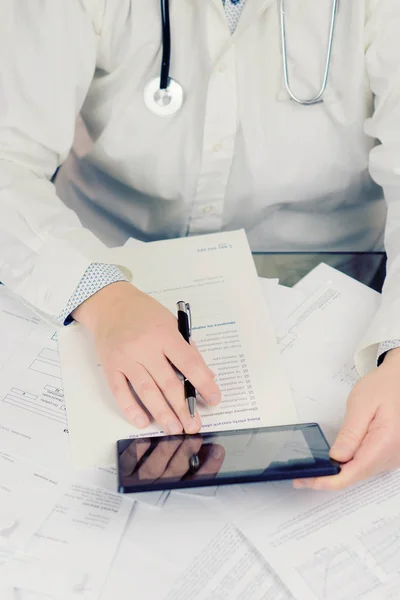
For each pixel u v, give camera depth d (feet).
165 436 2.05
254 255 2.97
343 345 2.51
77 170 3.61
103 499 1.94
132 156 3.15
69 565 1.76
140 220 3.51
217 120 2.97
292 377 2.37
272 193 3.30
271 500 1.94
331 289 2.76
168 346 2.27
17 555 1.78
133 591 1.71
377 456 1.95
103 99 3.04
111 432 2.13
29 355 2.46
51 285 2.53
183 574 1.75
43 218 2.67
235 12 2.90
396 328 2.32
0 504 1.92
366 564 1.77
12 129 2.80
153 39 2.85
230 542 1.83
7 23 2.66
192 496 1.95
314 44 2.91
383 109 2.94
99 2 2.74
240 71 2.93
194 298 2.65
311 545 1.82
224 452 1.96
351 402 2.13
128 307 2.43
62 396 2.30
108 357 2.30
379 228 3.67
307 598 1.69
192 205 3.32
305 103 3.00
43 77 2.74
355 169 3.27
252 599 1.69
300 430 2.06
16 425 2.18
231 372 2.34
